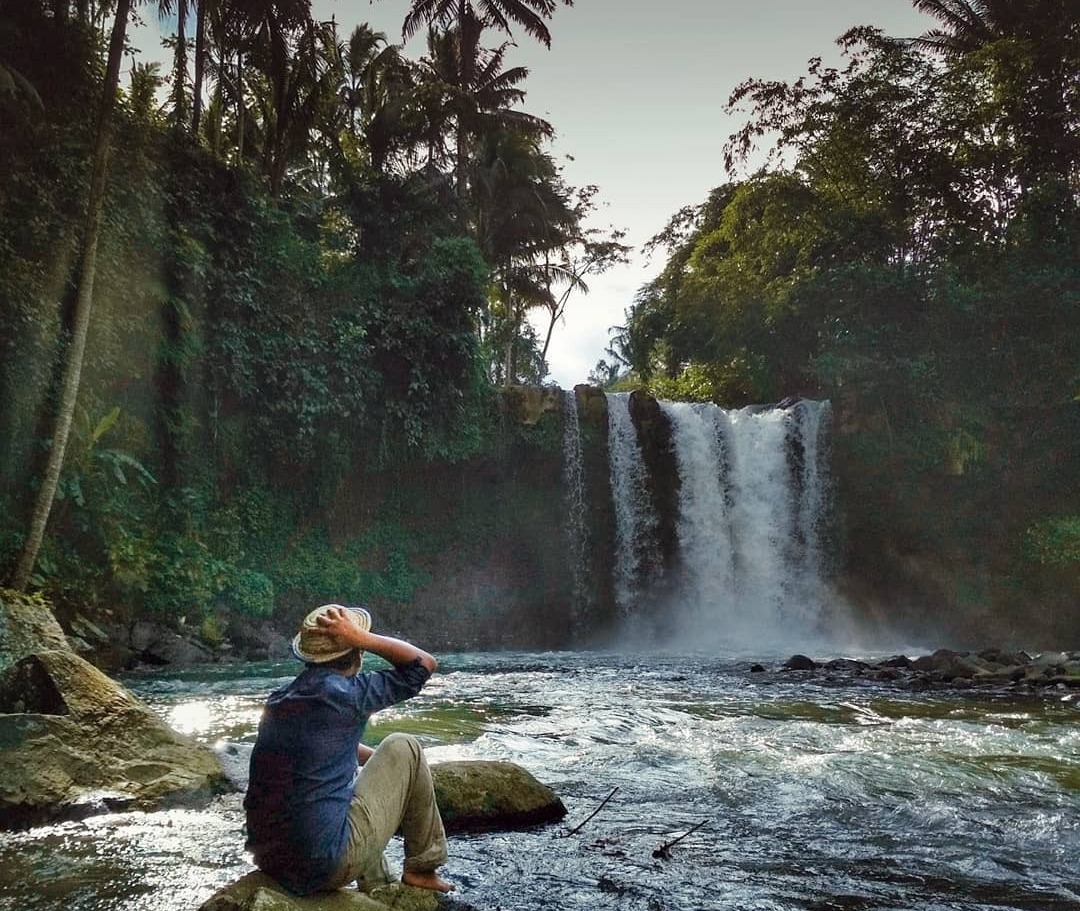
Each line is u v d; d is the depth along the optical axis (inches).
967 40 1127.0
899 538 923.4
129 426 616.7
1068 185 972.6
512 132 1291.8
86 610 546.6
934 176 1035.3
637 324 1330.0
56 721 190.1
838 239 1024.2
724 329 1053.2
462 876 144.5
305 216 812.0
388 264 839.1
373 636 121.5
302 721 115.6
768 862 155.4
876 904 133.6
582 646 869.8
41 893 133.0
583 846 163.8
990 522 906.1
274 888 113.5
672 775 227.0
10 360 531.2
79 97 609.6
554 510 888.3
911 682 464.4
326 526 791.1
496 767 188.4
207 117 844.0
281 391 725.3
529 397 879.1
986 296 925.2
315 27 768.3
